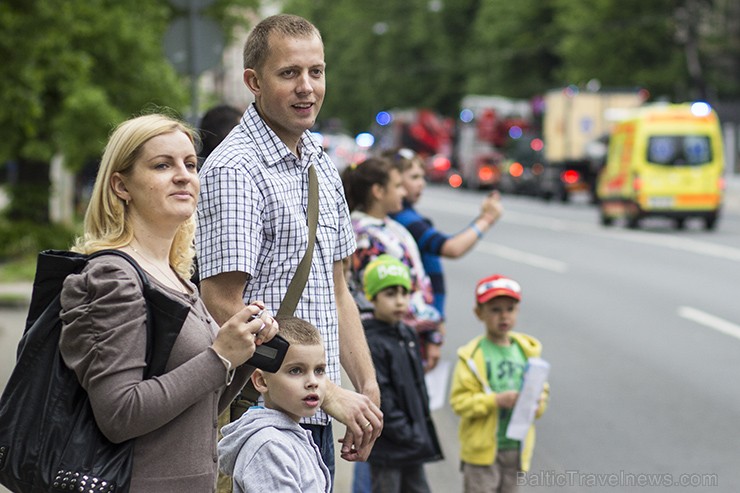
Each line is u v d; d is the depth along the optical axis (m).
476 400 9.21
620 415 14.53
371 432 6.14
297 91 6.31
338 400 6.09
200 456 5.16
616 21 78.25
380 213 9.92
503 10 98.06
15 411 4.96
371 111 130.88
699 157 43.25
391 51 122.75
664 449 12.93
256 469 5.68
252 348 5.10
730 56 81.44
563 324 21.50
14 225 35.88
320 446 6.49
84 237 5.31
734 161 81.12
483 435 9.26
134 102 34.78
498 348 9.46
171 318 5.03
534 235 41.66
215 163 6.23
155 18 36.66
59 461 4.89
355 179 9.88
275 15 6.45
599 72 78.44
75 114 32.66
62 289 5.00
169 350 5.02
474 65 102.06
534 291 26.30
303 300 6.36
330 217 6.55
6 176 52.50
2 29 26.38
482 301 9.40
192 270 6.31
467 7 116.31
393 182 9.84
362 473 9.31
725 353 18.58
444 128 94.38
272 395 5.82
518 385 9.40
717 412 14.66
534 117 78.06
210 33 17.73
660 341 19.69
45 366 4.98
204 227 6.20
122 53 34.34
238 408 6.45
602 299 24.80
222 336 5.07
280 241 6.30
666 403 15.16
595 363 17.83
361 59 131.88
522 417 9.09
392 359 8.84
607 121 64.19
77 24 29.59
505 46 96.94
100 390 4.86
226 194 6.17
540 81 96.31
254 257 6.18
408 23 121.94
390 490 8.88
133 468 5.03
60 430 4.91
